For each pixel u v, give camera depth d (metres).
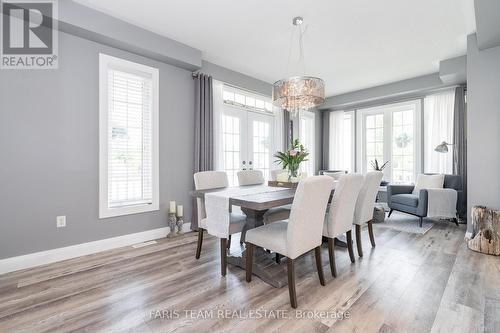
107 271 2.29
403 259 2.56
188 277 2.18
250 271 2.09
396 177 5.27
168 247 2.94
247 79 4.51
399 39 3.18
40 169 2.44
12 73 2.30
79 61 2.66
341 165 5.96
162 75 3.34
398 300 1.81
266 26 2.87
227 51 3.54
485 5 2.15
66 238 2.59
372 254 2.71
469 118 3.11
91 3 2.45
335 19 2.72
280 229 2.08
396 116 5.27
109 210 2.87
